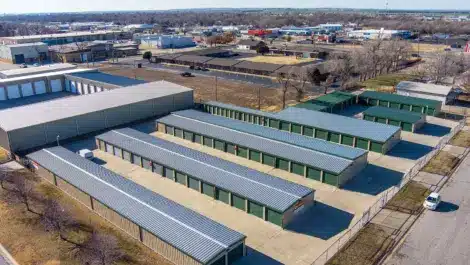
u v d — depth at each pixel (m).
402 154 56.22
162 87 83.00
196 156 51.09
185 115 68.75
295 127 65.31
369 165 52.59
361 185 47.19
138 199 39.72
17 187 42.78
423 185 46.56
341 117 66.69
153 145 54.84
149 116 74.88
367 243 35.50
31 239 35.34
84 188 42.16
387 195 44.50
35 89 96.25
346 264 32.69
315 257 33.97
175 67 136.12
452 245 34.94
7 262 32.31
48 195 44.38
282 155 51.09
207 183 44.44
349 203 43.06
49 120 60.41
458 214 40.06
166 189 46.75
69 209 41.25
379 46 124.31
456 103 82.81
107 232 37.12
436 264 32.41
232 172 46.22
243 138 57.28
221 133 59.56
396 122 66.81
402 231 37.25
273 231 38.16
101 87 90.38
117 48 173.75
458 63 106.69
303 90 92.62
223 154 57.03
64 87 101.50
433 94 81.75
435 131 65.88
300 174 49.91
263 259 33.84
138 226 35.47
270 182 43.72
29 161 52.38
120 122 70.25
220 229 34.81
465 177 48.47
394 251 34.22
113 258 32.59
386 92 90.69
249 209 41.31
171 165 48.50
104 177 44.91
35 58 156.12
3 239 35.38
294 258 33.91
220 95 93.00
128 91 79.12
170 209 38.00
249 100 87.88
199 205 43.16
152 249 34.91
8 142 55.94
